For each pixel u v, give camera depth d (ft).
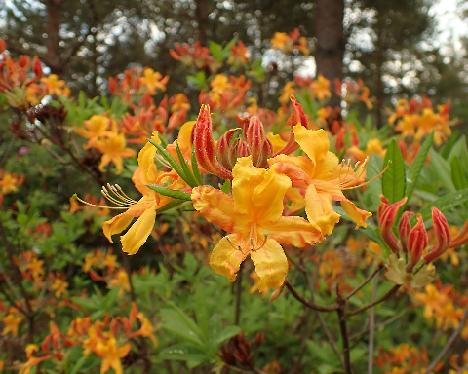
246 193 4.68
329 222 4.63
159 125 9.85
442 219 5.79
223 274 4.57
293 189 5.51
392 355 13.91
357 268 13.42
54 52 28.55
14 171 21.42
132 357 10.94
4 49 10.85
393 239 6.07
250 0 39.65
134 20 42.68
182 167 5.01
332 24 29.35
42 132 10.77
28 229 16.19
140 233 5.03
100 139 10.85
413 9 45.62
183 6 41.86
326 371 9.84
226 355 8.55
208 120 5.04
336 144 8.77
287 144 5.54
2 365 13.00
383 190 6.70
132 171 10.96
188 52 14.46
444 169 8.72
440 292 12.95
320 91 16.37
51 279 15.46
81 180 20.76
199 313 9.02
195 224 11.66
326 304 12.30
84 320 10.68
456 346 14.94
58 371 10.89
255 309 11.66
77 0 34.58
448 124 13.82
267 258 4.53
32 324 13.32
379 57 50.80
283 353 13.35
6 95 10.59
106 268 17.90
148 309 13.17
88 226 16.43
